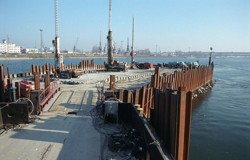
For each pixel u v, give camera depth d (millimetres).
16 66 76688
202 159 16281
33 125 12117
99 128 11852
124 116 12922
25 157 8984
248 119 25859
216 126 23266
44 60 127062
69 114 13898
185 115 9922
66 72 29000
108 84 23156
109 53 42219
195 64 53438
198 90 38625
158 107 12492
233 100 35906
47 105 15406
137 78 30594
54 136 10859
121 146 9703
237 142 19297
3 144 10023
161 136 11719
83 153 9352
